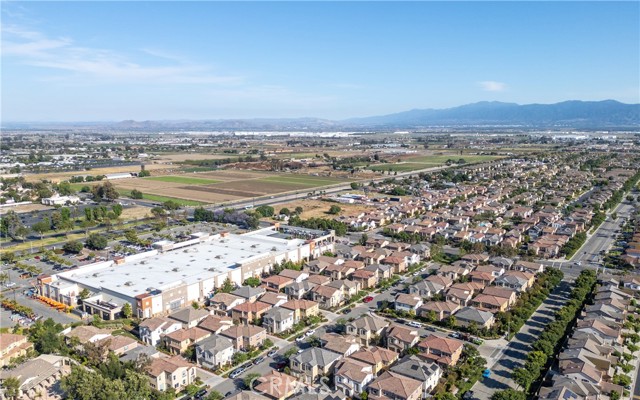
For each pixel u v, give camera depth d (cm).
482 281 13850
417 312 12019
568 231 19300
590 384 8256
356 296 13200
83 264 15988
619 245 18312
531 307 12200
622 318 11106
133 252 17238
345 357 9350
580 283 13188
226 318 11194
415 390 8144
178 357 9612
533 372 8731
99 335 10219
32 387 8631
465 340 10600
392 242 18200
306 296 13000
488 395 8494
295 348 9975
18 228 19125
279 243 16825
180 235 19825
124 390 7894
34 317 11794
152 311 11662
